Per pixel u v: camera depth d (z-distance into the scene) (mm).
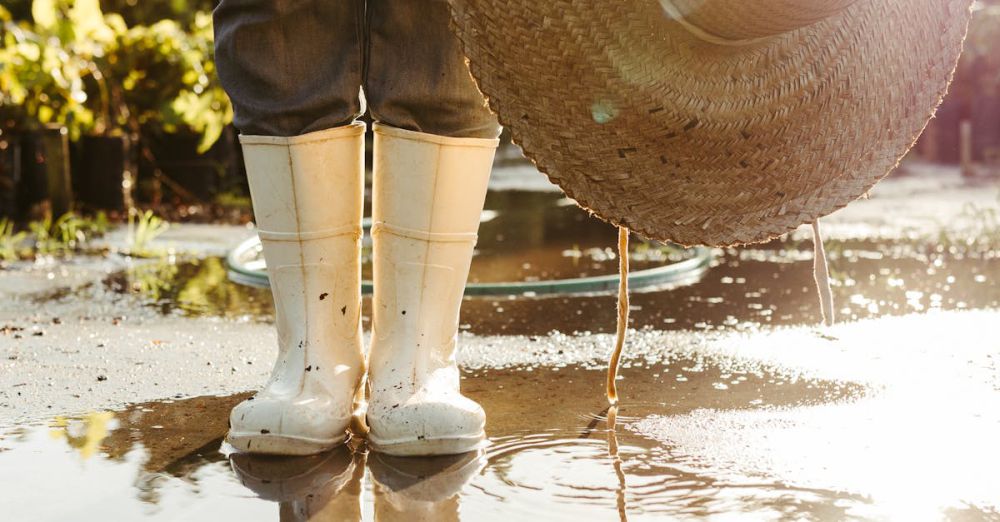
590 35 2518
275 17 2590
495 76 2496
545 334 3297
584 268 4367
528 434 2627
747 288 3836
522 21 2496
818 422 2664
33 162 5852
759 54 2561
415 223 2639
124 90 6602
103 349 3150
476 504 2359
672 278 3975
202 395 2838
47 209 5883
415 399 2572
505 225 5738
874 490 2393
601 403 2783
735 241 2570
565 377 2943
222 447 2576
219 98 6566
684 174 2562
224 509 2348
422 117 2631
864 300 3629
